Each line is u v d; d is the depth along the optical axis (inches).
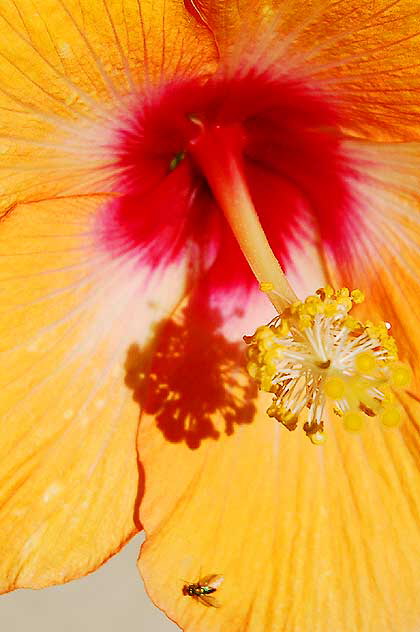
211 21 9.9
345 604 10.9
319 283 11.4
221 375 11.1
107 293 10.8
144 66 10.0
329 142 11.0
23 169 10.2
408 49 9.9
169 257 11.1
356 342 10.3
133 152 10.7
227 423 11.1
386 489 11.1
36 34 9.5
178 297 11.1
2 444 10.5
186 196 11.2
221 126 11.1
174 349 11.0
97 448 10.8
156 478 10.8
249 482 11.0
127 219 10.9
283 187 11.4
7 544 10.5
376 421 11.2
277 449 11.1
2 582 10.5
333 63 10.3
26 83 9.8
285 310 10.4
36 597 18.3
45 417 10.6
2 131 10.0
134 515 10.8
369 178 11.0
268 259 10.7
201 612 10.7
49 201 10.4
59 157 10.3
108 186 10.8
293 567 10.9
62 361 10.6
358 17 9.8
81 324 10.7
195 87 10.4
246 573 10.9
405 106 10.3
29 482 10.6
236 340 11.3
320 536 11.0
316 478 11.1
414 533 11.0
